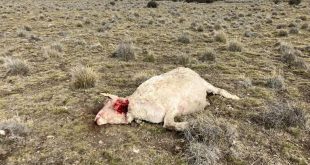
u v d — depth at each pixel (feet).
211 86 11.19
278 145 9.16
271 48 21.39
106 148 8.66
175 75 10.27
